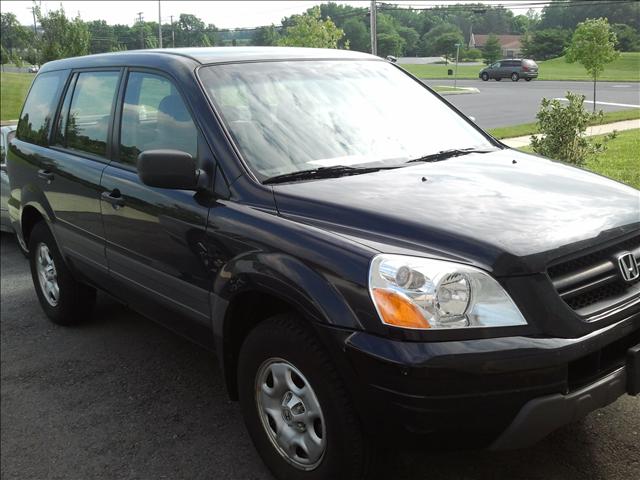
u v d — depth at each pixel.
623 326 2.45
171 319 3.54
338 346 2.36
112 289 4.15
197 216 3.11
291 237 2.63
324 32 27.47
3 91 45.41
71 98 4.63
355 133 3.48
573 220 2.61
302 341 2.55
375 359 2.27
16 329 5.23
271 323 2.72
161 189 3.39
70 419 3.79
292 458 2.78
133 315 5.32
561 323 2.31
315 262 2.50
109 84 4.16
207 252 3.05
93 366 4.44
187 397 3.92
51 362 4.55
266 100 3.43
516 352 2.22
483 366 2.19
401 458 3.03
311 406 2.62
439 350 2.20
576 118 7.87
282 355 2.67
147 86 3.74
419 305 2.25
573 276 2.44
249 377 2.90
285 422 2.78
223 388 4.01
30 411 3.92
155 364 4.40
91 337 4.93
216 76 3.45
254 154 3.12
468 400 2.21
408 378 2.21
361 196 2.79
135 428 3.62
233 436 3.47
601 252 2.57
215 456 3.30
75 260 4.50
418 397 2.22
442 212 2.61
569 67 51.06
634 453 2.97
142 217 3.53
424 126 3.76
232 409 3.75
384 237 2.52
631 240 2.73
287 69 3.69
